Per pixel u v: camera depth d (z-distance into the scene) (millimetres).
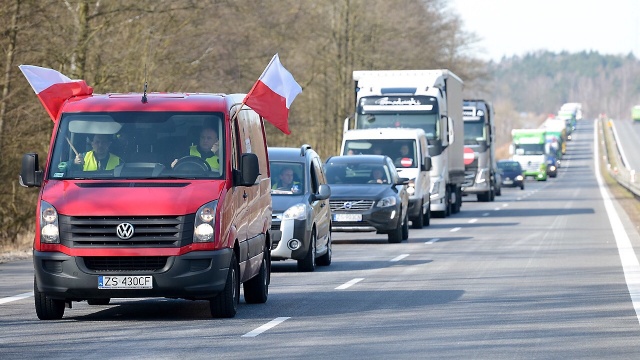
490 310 32750
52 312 30531
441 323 29781
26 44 72438
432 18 173125
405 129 78875
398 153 77750
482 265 48781
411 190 76188
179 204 29547
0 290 38188
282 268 47719
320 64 147875
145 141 31281
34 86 32781
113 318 30984
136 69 87438
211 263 29547
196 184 30375
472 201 131375
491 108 133375
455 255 54375
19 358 23641
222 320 30453
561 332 28078
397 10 156500
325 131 153500
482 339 26797
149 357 23859
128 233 29297
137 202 29516
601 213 99875
